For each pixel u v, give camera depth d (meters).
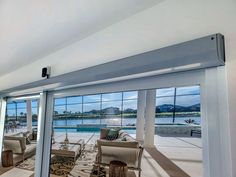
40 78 2.36
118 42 1.48
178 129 3.05
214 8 0.98
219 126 1.00
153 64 1.16
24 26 1.48
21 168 3.33
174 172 2.92
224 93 0.98
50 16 1.36
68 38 1.80
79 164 3.37
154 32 1.24
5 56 2.21
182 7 1.12
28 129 3.32
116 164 2.93
